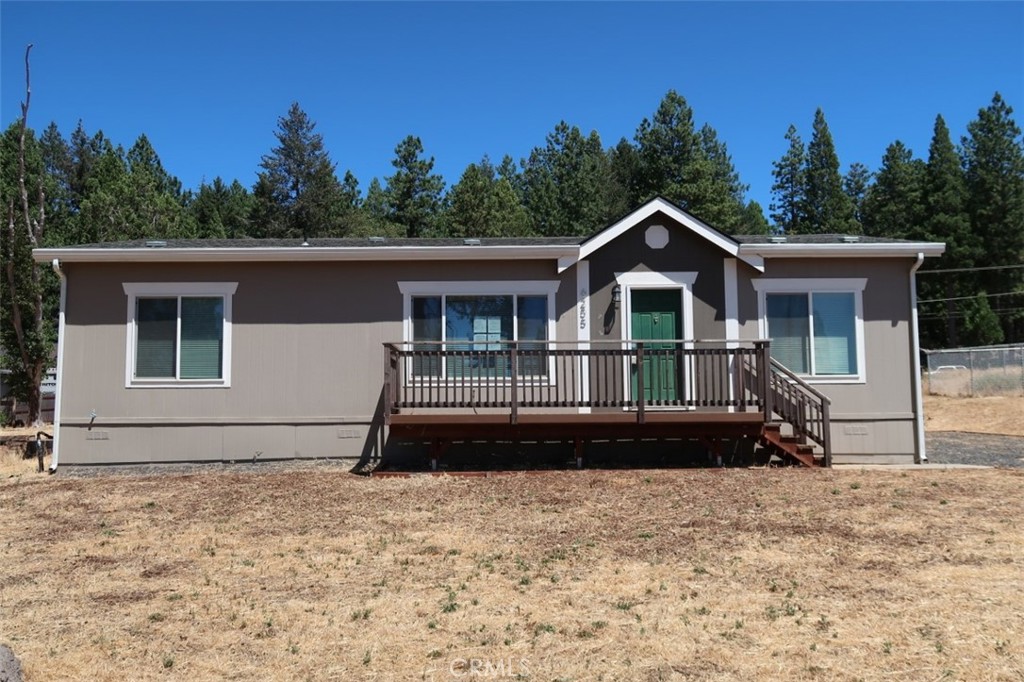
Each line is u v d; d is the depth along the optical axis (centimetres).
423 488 1119
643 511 958
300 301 1369
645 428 1256
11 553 820
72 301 1362
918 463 1349
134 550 827
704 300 1372
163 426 1350
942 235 5672
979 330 5325
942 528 850
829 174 6038
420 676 511
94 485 1186
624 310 1367
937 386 3175
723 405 1240
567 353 1232
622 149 6556
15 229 2092
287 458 1349
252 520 952
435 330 1366
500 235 5391
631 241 1377
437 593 675
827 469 1222
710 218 5206
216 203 6800
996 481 1113
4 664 505
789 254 1355
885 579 688
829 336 1378
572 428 1255
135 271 1366
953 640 550
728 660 527
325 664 532
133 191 3844
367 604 649
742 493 1040
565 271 1370
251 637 580
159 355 1361
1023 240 5541
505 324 1365
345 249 1331
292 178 6256
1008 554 751
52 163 5934
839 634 566
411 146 6331
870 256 1371
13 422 2388
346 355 1362
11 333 2127
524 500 1032
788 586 677
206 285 1362
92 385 1355
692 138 5553
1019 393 2941
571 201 5784
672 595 660
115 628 598
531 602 649
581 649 550
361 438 1352
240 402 1355
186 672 521
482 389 1351
